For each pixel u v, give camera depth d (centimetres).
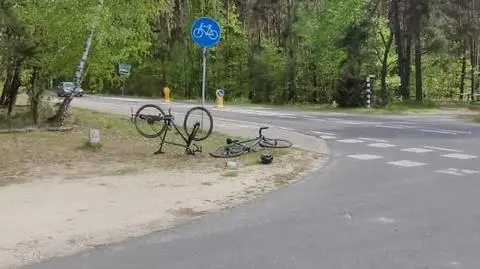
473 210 770
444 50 4378
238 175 1044
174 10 5478
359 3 4250
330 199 846
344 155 1333
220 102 3903
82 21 1652
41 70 1714
